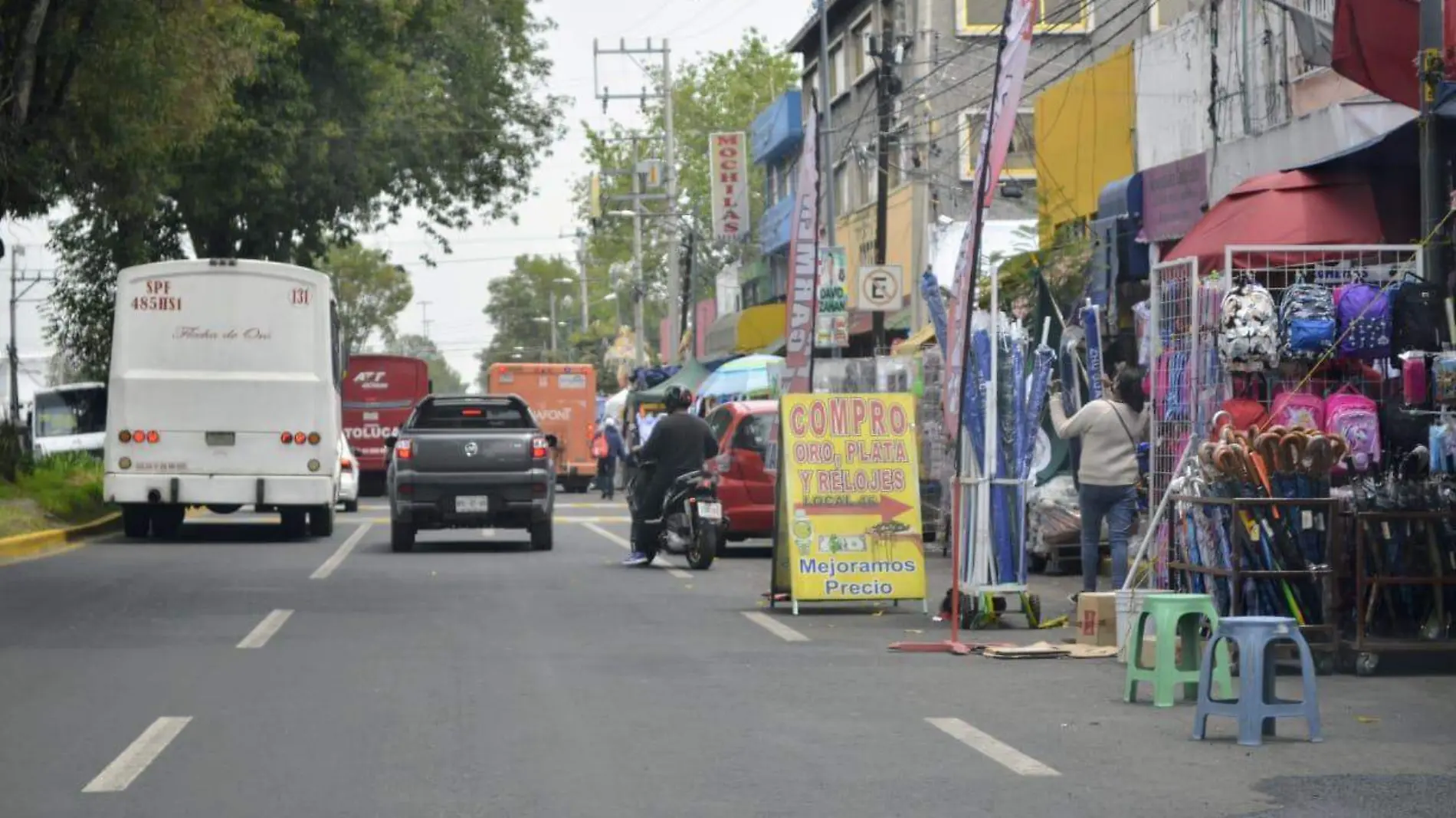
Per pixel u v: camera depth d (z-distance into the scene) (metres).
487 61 55.91
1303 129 22.98
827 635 16.11
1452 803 8.70
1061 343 21.98
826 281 37.47
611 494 50.00
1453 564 13.40
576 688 12.63
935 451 26.50
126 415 28.77
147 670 13.50
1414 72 17.52
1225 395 15.48
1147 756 10.02
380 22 44.28
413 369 53.84
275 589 20.58
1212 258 18.52
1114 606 14.73
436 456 27.03
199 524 35.19
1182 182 24.06
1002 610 16.83
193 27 27.16
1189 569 14.05
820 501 17.89
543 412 58.81
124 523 30.31
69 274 51.03
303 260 52.75
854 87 57.81
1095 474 16.69
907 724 11.12
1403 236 18.59
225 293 28.98
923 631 16.47
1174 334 16.22
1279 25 24.73
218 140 41.19
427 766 9.70
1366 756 10.02
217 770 9.57
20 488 32.91
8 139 28.06
